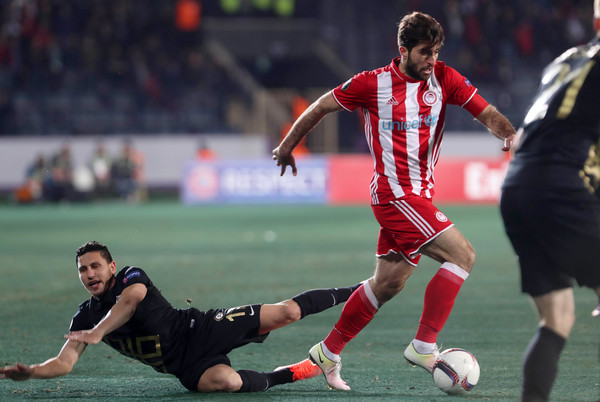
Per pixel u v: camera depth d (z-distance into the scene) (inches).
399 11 4180.6
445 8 4047.7
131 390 630.5
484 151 3454.7
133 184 3238.2
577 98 484.4
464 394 609.0
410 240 624.4
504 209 505.0
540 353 482.6
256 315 628.1
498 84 3919.8
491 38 4074.8
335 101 637.9
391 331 880.9
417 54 608.1
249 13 4320.9
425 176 636.1
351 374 690.8
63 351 592.4
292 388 637.9
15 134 3560.5
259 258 1515.7
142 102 3752.5
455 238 614.9
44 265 1441.9
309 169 3117.6
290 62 4382.4
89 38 3833.7
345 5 4370.1
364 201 3102.9
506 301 1053.8
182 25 3991.1
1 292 1151.6
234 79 4050.2
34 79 3690.9
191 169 3161.9
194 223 2273.6
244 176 3142.2
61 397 608.1
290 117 4156.0
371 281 642.2
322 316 965.8
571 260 485.4
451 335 848.3
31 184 3198.8
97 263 606.5
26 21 3774.6
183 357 614.9
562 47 4111.7
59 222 2335.1
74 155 3432.6
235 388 612.7
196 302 1061.1
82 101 3686.0
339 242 1781.5
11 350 789.2
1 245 1759.4
